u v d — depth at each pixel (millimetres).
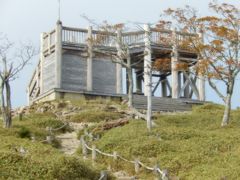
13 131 42531
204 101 61625
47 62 61438
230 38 46594
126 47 57406
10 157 28578
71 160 29234
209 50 47000
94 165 32031
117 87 60750
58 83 58719
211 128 45562
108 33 59281
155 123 46312
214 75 46844
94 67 60344
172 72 61719
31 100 65062
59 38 59312
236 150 35281
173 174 31750
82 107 55094
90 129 45844
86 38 60031
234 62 46688
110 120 49344
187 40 49844
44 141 41469
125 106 54750
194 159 32969
